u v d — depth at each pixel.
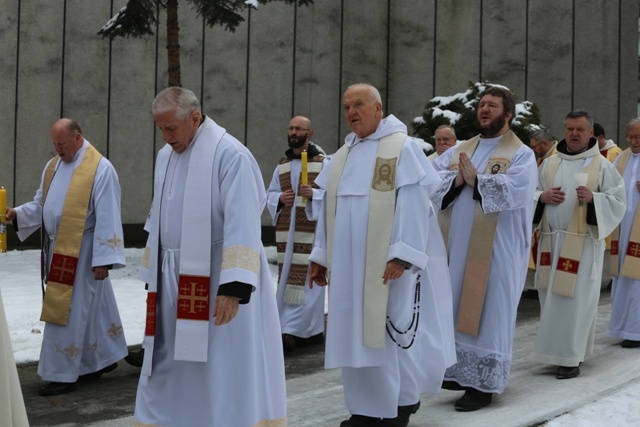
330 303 5.74
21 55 18.59
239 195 4.48
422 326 5.77
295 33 19.64
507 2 20.27
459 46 20.22
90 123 18.83
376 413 5.59
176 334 4.45
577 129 8.09
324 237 6.01
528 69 20.38
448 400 6.80
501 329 6.53
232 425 4.45
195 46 19.16
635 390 6.95
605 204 7.80
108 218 7.51
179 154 4.71
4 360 3.02
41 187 7.75
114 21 14.80
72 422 6.38
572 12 20.52
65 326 7.38
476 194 6.53
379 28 20.09
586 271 7.71
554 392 7.01
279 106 19.61
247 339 4.50
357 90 5.80
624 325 9.14
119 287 12.93
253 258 4.41
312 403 6.80
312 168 9.68
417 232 5.53
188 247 4.52
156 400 4.57
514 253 6.68
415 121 14.66
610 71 20.75
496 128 6.81
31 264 15.74
